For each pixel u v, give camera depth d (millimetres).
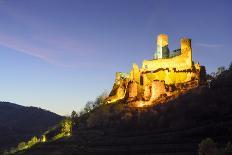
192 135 199750
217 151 123062
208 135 195625
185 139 197750
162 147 193875
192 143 191375
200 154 125438
